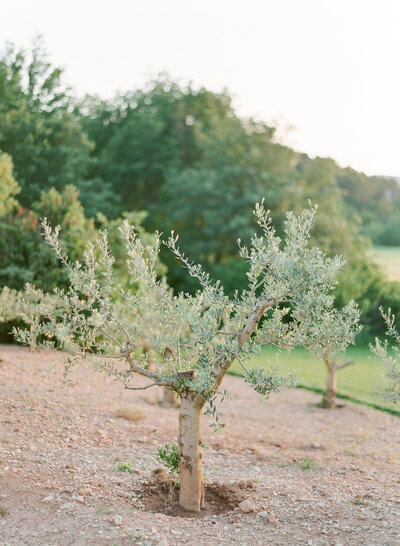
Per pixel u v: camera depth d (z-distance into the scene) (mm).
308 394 18328
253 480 8883
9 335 19359
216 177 39250
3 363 14297
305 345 7441
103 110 48031
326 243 36000
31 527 6488
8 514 6691
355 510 7641
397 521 7234
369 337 30219
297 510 7641
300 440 12547
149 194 46406
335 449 11844
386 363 9125
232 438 12078
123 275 20156
